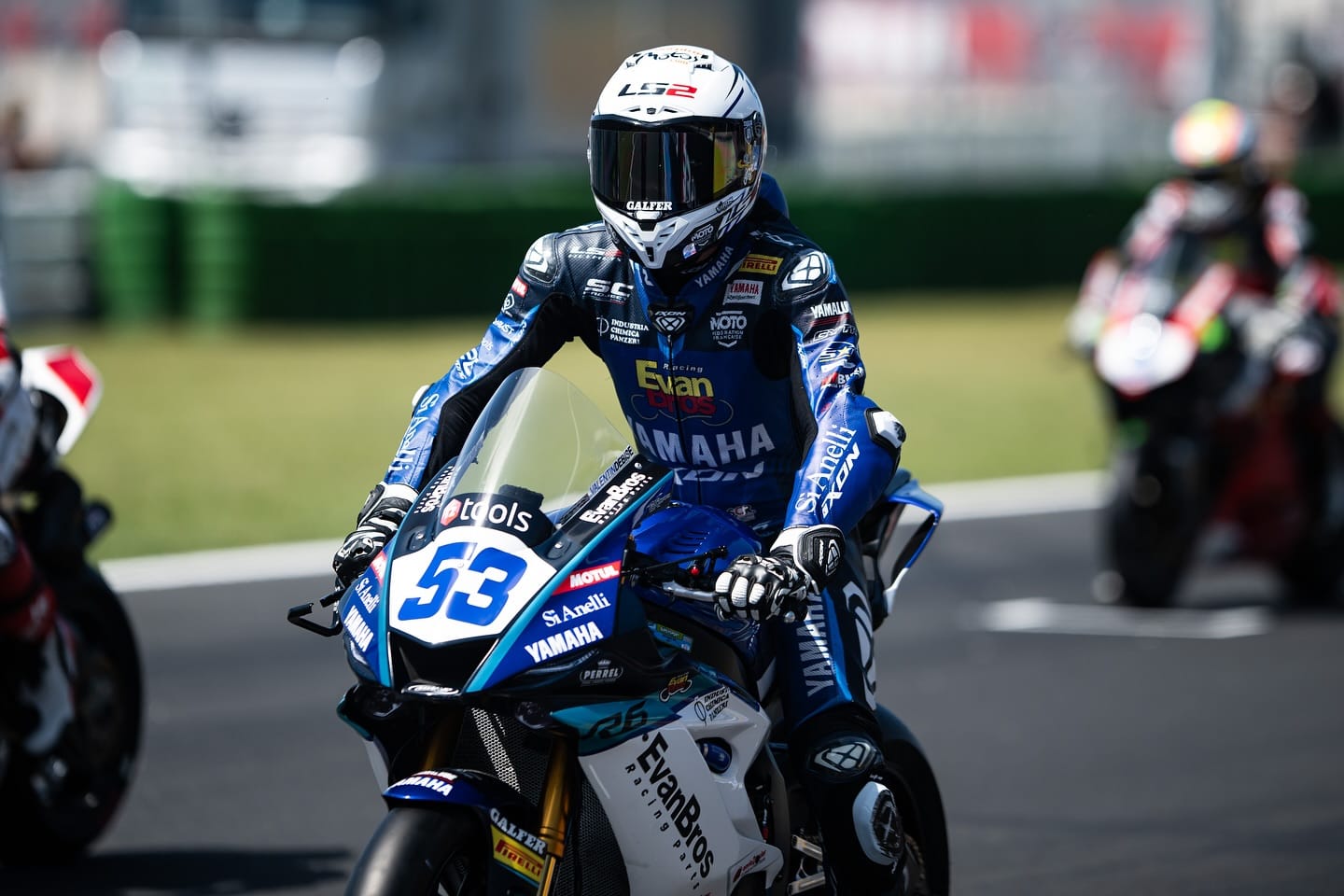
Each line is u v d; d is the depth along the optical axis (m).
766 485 13.61
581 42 76.69
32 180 69.31
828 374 12.68
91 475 41.69
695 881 11.79
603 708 11.23
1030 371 62.06
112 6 75.50
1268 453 31.06
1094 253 86.62
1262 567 34.41
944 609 31.67
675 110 12.37
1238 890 18.00
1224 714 25.00
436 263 68.31
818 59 95.25
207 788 21.62
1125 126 104.50
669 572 11.80
